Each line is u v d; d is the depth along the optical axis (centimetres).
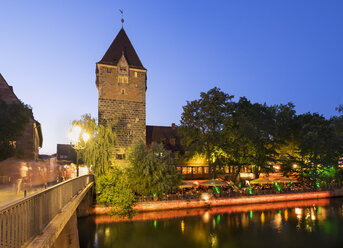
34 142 3500
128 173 3612
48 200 816
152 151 3794
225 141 4525
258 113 4953
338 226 3122
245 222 3238
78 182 1612
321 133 5016
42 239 657
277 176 5622
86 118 3603
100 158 3525
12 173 2533
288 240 2669
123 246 2461
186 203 3706
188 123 4569
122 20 5178
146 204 3491
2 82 3133
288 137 5238
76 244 1861
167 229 2917
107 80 4594
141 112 4728
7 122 2239
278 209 3903
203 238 2688
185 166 5056
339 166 5469
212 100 4481
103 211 3322
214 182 3959
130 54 4953
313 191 4806
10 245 530
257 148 4569
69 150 5738
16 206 550
